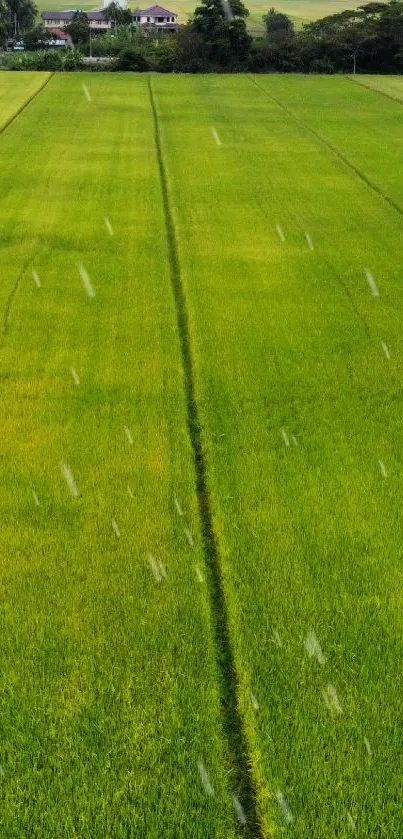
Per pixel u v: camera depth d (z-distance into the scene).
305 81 59.78
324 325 18.14
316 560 10.48
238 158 35.03
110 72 62.56
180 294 20.17
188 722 8.08
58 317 18.36
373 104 50.19
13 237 24.08
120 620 9.43
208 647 9.04
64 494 11.87
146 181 30.84
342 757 7.70
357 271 21.84
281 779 7.46
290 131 41.16
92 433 13.59
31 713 8.16
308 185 30.98
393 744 7.86
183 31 67.19
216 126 41.91
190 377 15.79
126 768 7.57
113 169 32.53
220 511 11.48
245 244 23.95
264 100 50.78
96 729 7.98
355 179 32.06
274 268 21.89
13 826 7.02
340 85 58.06
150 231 24.97
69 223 25.58
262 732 7.95
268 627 9.31
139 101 48.94
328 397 14.93
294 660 8.84
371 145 38.16
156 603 9.70
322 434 13.65
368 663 8.81
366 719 8.12
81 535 10.94
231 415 14.22
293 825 7.07
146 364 16.11
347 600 9.77
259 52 67.56
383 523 11.30
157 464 12.66
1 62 69.06
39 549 10.65
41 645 9.05
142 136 38.88
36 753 7.71
